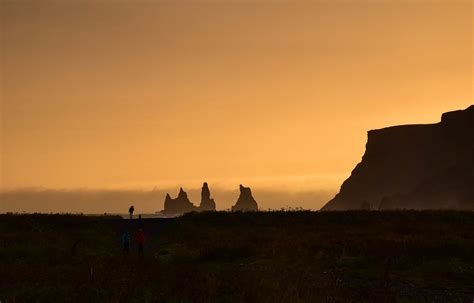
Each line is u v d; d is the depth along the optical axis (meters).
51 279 23.09
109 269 24.81
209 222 61.19
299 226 57.88
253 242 41.25
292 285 21.95
